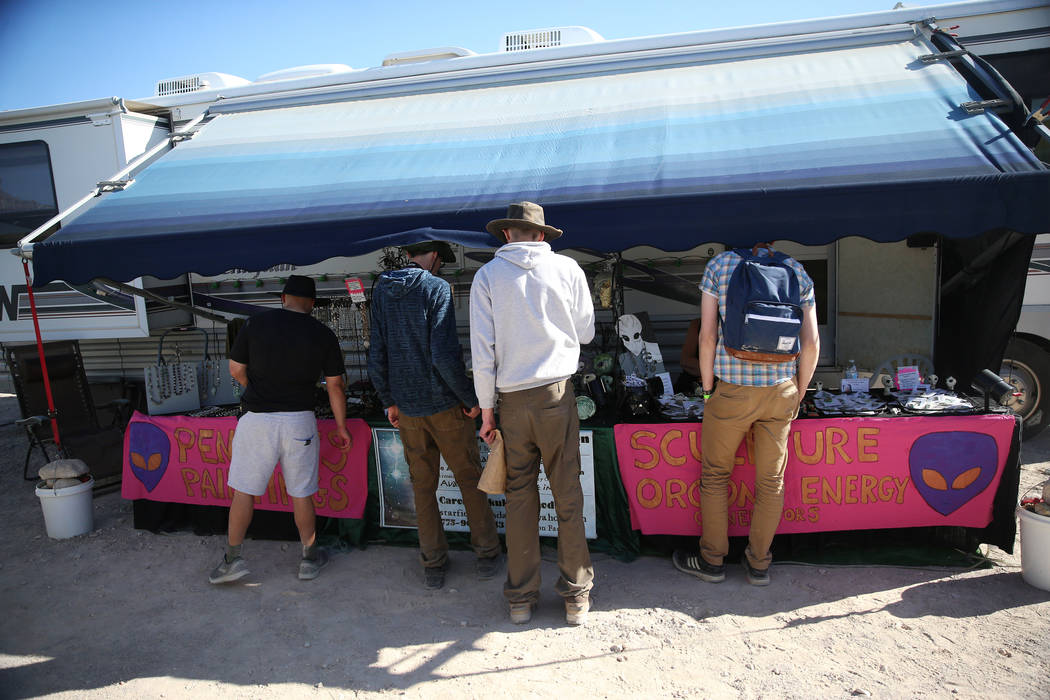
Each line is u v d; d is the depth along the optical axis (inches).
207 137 191.2
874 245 191.2
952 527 137.1
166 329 234.4
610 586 132.0
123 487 167.3
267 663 112.1
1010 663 103.3
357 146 170.6
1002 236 154.8
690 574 134.8
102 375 251.8
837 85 155.9
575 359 116.2
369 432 151.0
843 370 201.6
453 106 184.9
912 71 156.4
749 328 114.7
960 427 131.7
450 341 122.0
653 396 154.0
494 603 128.3
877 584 128.7
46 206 227.0
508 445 115.7
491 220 131.5
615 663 108.0
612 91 175.5
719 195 124.1
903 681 100.6
